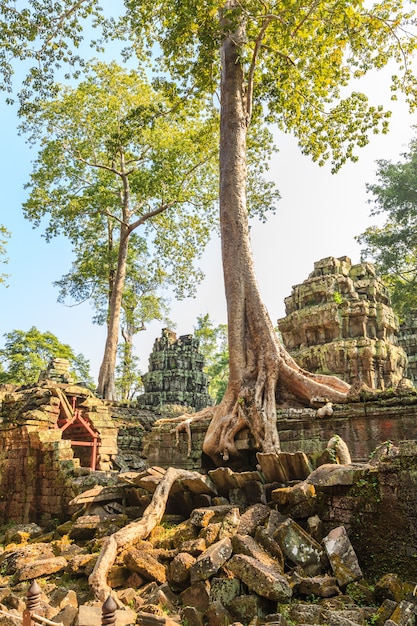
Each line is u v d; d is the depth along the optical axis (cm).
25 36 1530
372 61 1834
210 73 1734
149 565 762
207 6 1495
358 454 1134
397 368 2339
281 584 600
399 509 679
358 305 2334
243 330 1391
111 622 393
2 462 1805
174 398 3509
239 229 1477
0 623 581
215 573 671
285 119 2025
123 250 3212
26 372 4100
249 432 1259
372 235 3716
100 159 3328
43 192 3058
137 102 3077
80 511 1161
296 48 1614
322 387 1296
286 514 816
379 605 619
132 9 1694
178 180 3092
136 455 2361
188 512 1036
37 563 859
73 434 2086
